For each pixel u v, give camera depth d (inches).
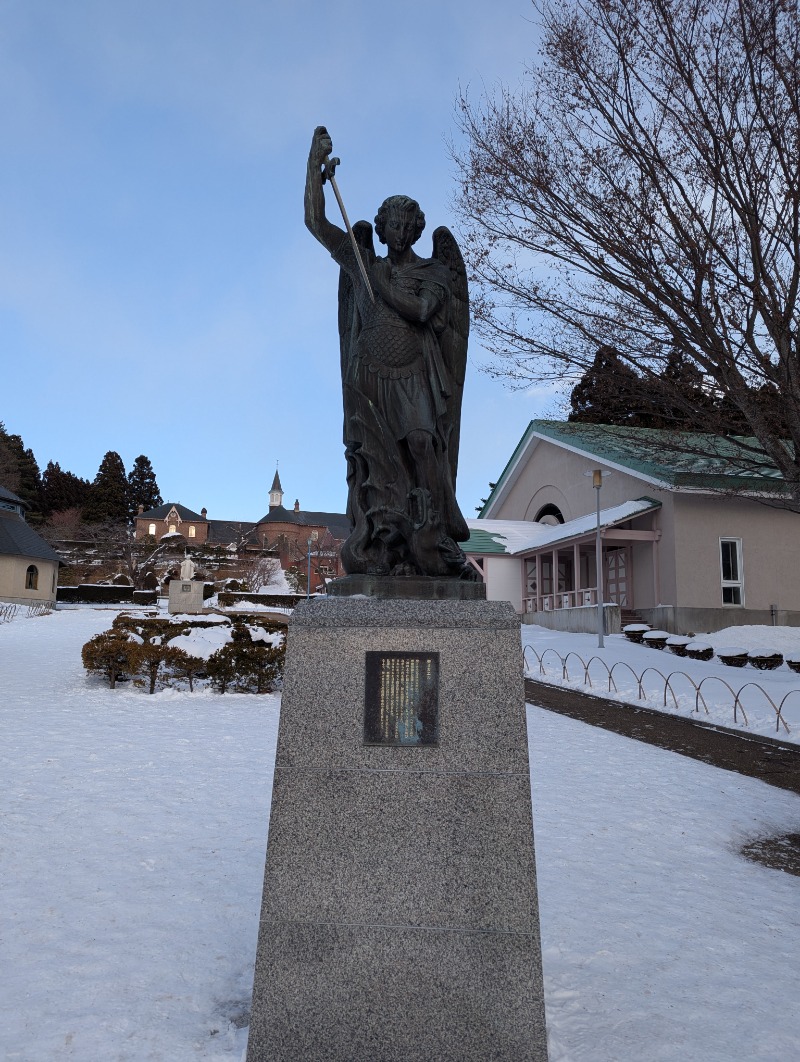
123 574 2338.8
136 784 310.8
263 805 289.9
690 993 165.0
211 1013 149.7
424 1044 126.0
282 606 1739.7
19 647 888.9
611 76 409.1
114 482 3127.5
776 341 407.2
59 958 168.9
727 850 269.9
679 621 997.8
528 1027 125.9
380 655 140.0
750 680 649.0
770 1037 148.2
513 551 1234.6
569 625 1066.1
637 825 289.4
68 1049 135.3
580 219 418.9
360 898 130.7
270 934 130.0
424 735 137.2
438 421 173.9
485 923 129.2
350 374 180.1
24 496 2874.0
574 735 454.0
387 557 167.3
